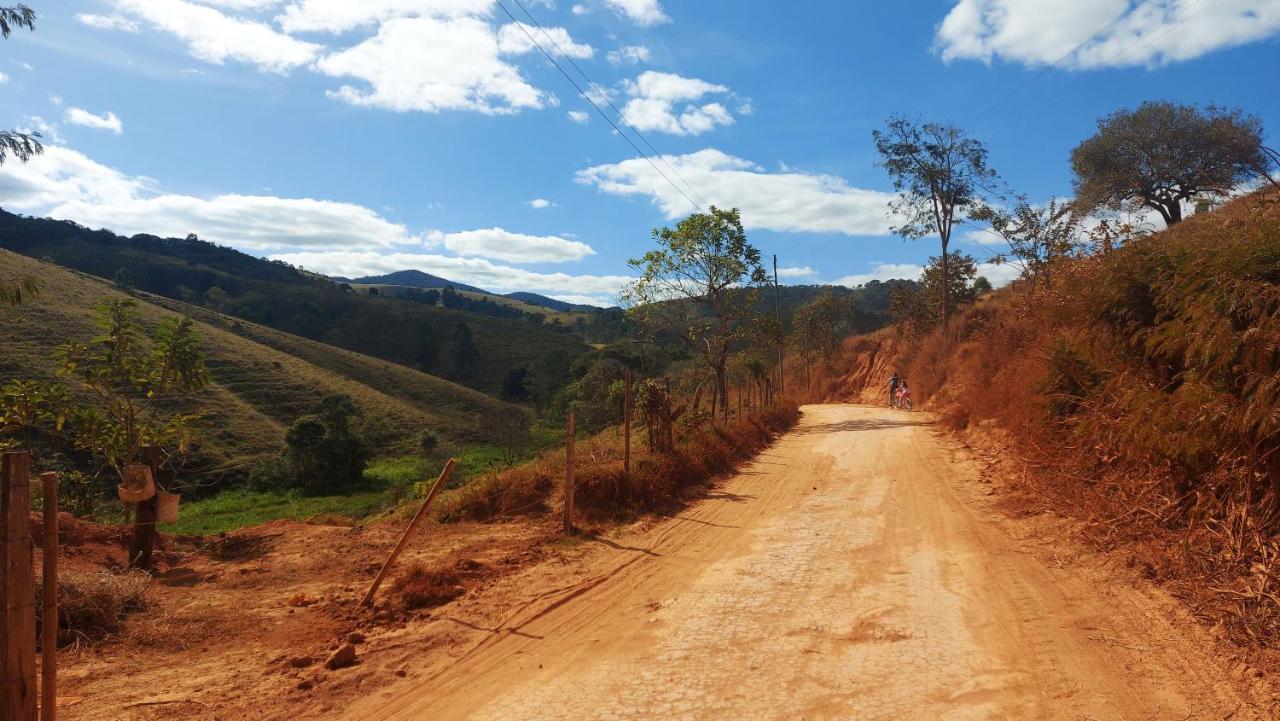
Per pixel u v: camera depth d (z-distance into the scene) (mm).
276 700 4781
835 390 42312
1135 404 7754
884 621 5949
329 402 41594
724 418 18359
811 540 8875
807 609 6363
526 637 5957
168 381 8570
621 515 10500
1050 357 11062
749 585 7156
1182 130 30719
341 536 9617
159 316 51375
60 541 7703
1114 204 33906
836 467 14422
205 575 7727
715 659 5336
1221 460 6699
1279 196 8648
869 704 4484
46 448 22422
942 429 19188
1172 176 31734
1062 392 10688
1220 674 4590
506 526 10086
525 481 11203
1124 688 4531
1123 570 6746
